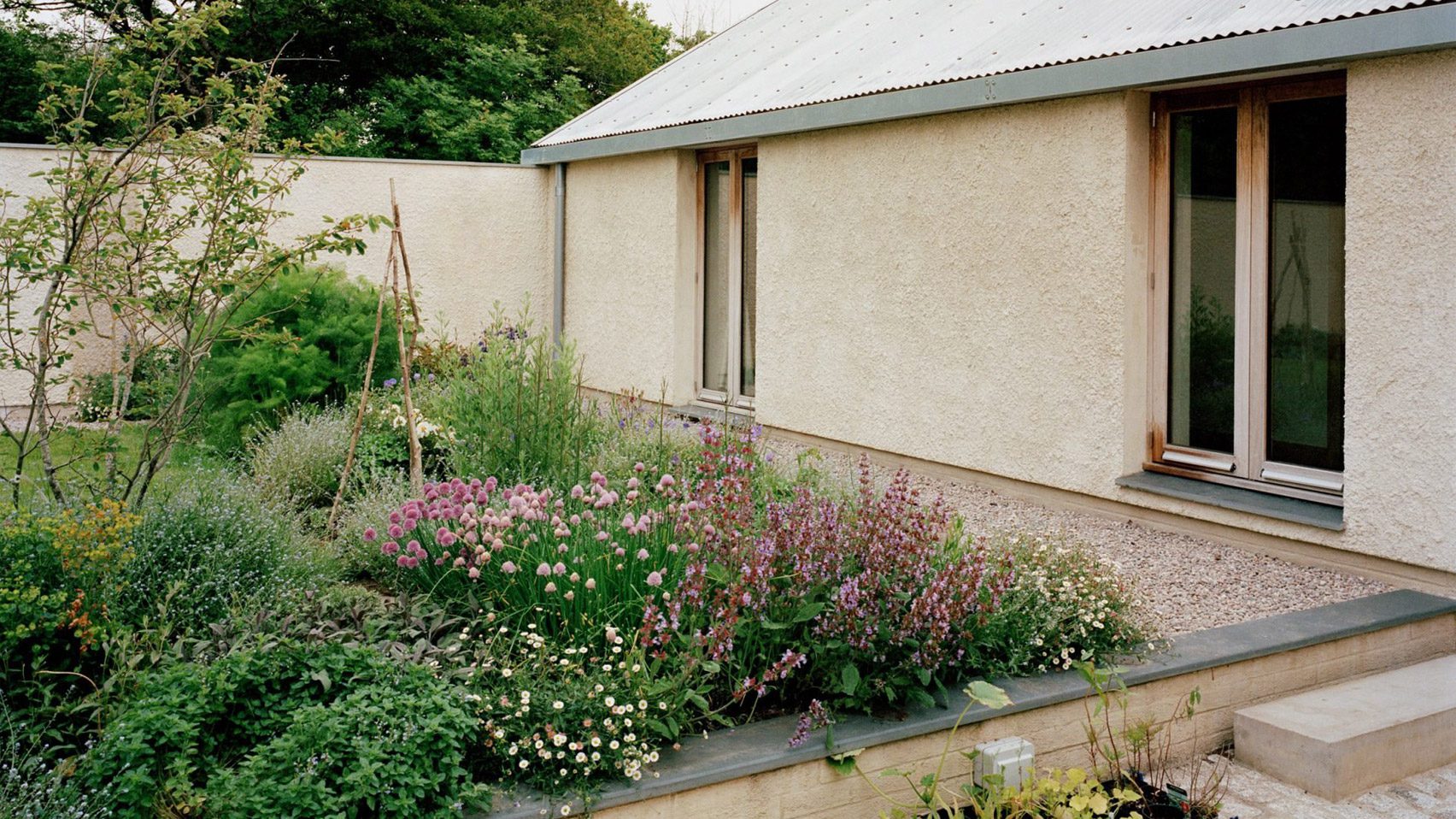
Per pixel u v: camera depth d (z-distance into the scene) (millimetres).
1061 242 6816
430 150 20625
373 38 21547
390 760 3178
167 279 10859
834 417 8680
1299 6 5605
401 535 4648
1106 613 4539
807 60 9727
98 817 3027
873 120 7812
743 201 10000
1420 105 5137
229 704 3461
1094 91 6324
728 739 3719
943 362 7684
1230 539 6102
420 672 3557
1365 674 4902
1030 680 4230
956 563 4539
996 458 7344
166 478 6055
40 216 5066
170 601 4211
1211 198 6336
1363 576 5535
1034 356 7043
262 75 6457
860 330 8367
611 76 24344
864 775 3699
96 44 5629
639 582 4340
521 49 21594
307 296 8227
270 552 4734
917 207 7805
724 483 4727
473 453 6531
